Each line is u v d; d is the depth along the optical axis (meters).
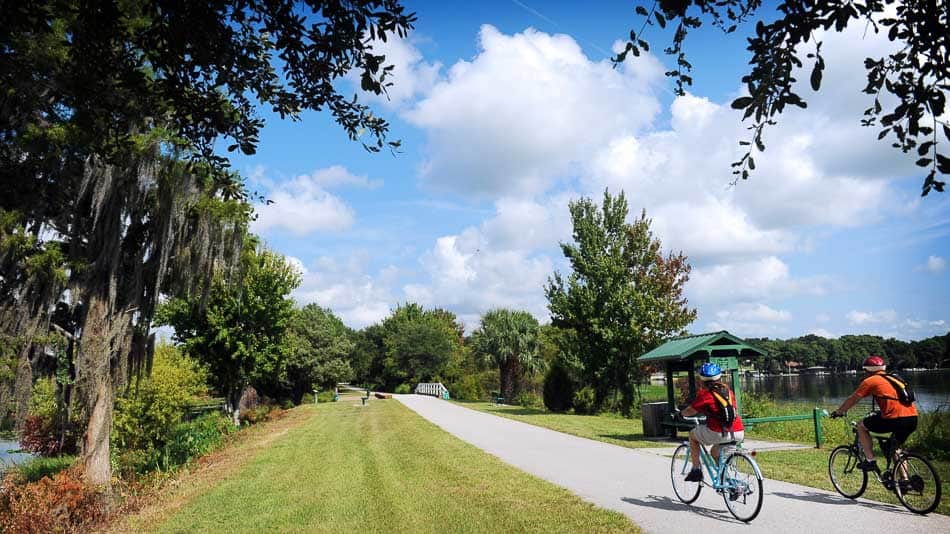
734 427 7.67
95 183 11.53
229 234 15.75
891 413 7.72
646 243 29.14
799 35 3.48
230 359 27.58
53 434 20.03
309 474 12.44
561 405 30.48
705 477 9.52
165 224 13.05
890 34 3.57
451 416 26.75
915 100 3.57
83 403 12.85
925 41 3.47
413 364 61.88
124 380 13.66
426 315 78.56
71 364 13.88
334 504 9.38
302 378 45.88
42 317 11.82
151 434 19.69
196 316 26.77
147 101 5.82
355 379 85.62
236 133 5.59
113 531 9.69
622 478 10.48
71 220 12.56
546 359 42.88
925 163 3.59
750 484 7.34
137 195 12.38
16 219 10.57
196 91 5.31
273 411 33.69
